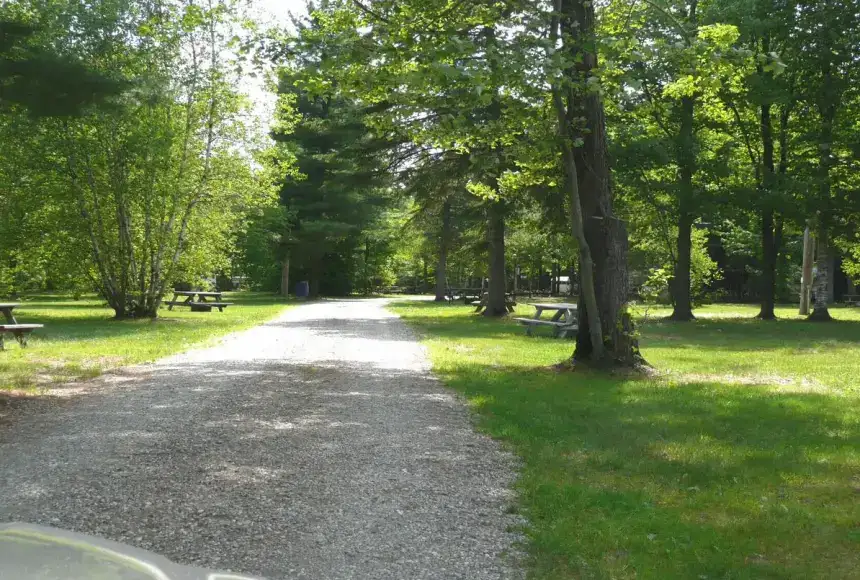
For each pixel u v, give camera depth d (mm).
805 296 37438
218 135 25281
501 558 4395
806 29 27422
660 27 15688
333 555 4391
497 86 10297
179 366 13211
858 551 4555
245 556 4348
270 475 6102
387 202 43594
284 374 12172
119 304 26203
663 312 38281
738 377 12805
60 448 6984
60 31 16812
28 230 24844
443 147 13398
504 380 11727
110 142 23391
